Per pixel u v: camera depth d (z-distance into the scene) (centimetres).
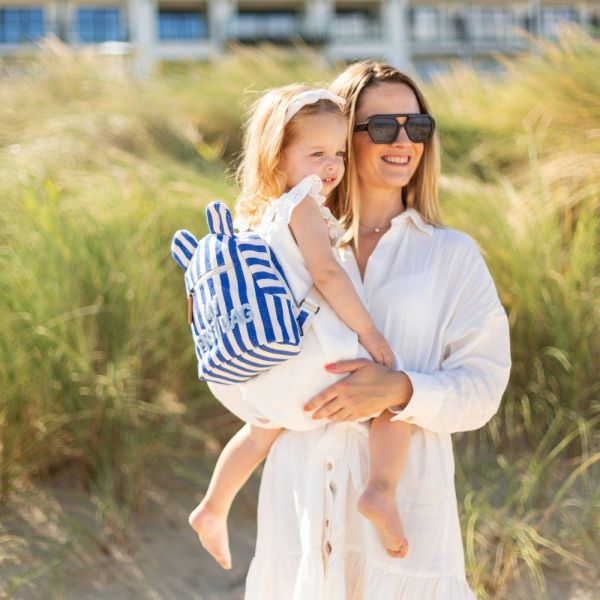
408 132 227
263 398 213
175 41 4731
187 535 374
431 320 219
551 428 381
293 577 215
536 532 354
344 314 210
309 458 214
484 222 453
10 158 564
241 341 199
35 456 383
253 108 246
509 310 418
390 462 208
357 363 208
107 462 386
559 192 479
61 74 784
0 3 4631
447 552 211
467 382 214
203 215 477
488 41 4812
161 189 504
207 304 205
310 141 221
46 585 341
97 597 341
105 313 409
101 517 368
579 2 4622
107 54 838
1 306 390
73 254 419
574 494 372
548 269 423
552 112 570
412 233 226
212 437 417
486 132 640
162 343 423
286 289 206
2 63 814
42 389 382
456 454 402
